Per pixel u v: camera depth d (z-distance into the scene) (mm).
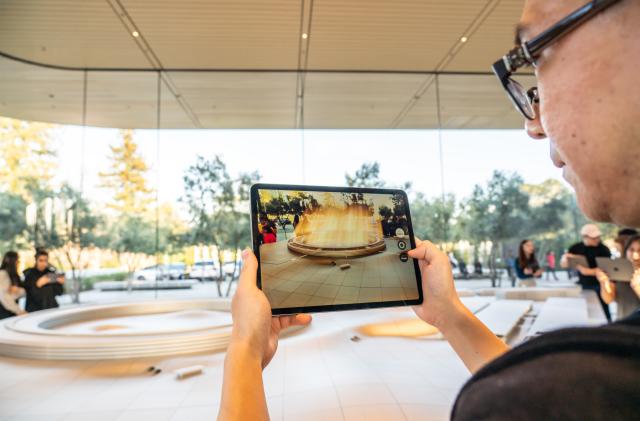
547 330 232
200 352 3695
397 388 2600
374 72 7984
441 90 8375
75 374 3113
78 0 5465
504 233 8320
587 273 4566
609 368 185
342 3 5672
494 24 6285
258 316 596
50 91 7891
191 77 7836
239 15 5875
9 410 2455
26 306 5703
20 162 7938
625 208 282
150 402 2541
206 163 8258
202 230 8062
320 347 3604
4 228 7727
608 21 272
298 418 2219
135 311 6438
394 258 820
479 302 5520
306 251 798
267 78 7957
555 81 308
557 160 355
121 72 7707
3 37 6410
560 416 182
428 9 5859
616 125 271
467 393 232
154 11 5758
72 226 7859
